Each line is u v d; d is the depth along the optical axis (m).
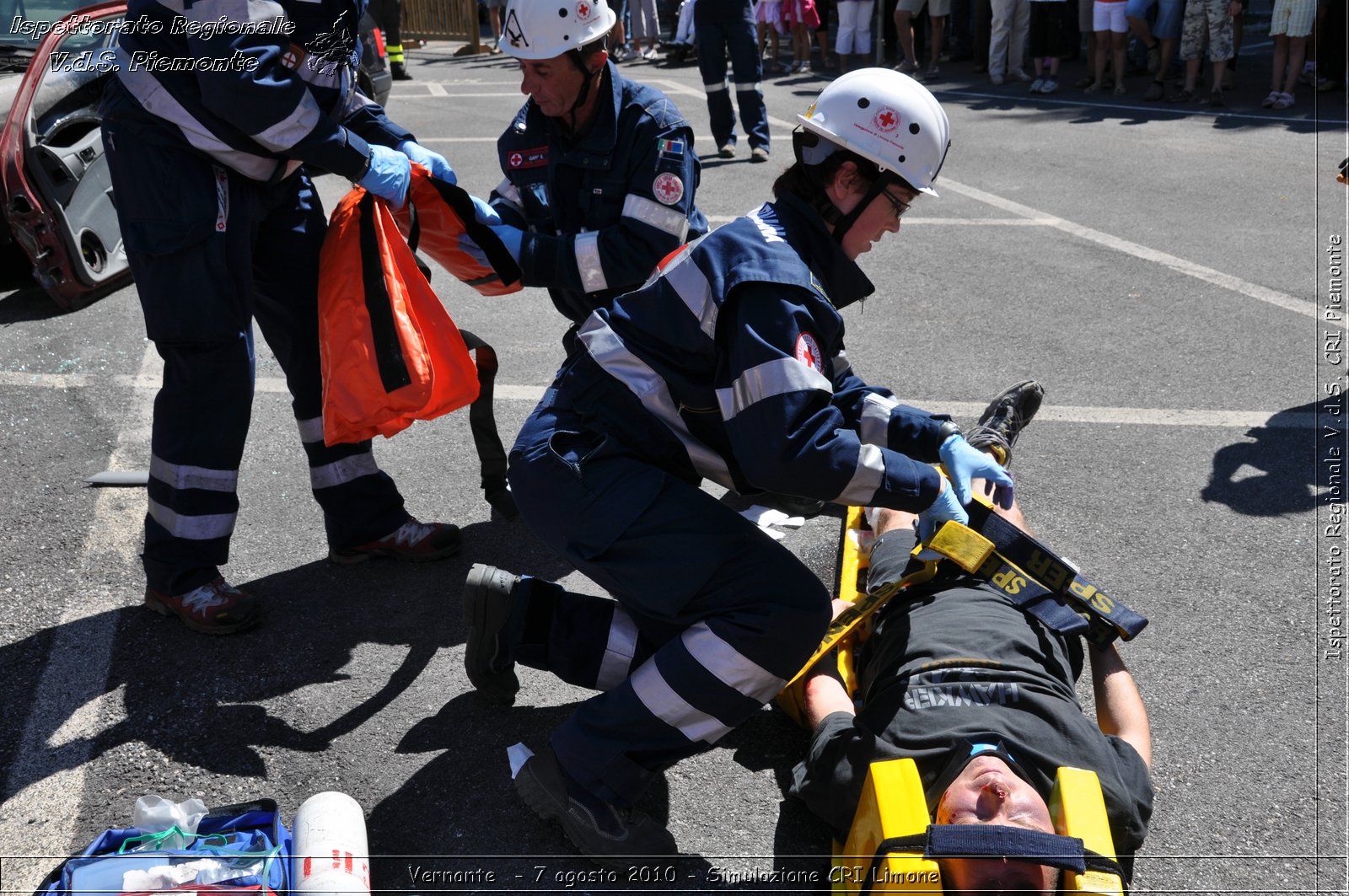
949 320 5.30
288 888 2.12
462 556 3.48
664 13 18.75
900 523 3.04
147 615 3.18
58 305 5.60
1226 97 10.63
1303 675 2.86
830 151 2.18
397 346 2.79
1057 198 7.38
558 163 3.00
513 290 3.03
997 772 2.06
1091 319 5.26
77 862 2.09
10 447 4.14
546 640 2.59
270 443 4.20
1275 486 3.75
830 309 2.15
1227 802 2.48
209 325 2.84
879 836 2.00
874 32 14.20
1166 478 3.82
